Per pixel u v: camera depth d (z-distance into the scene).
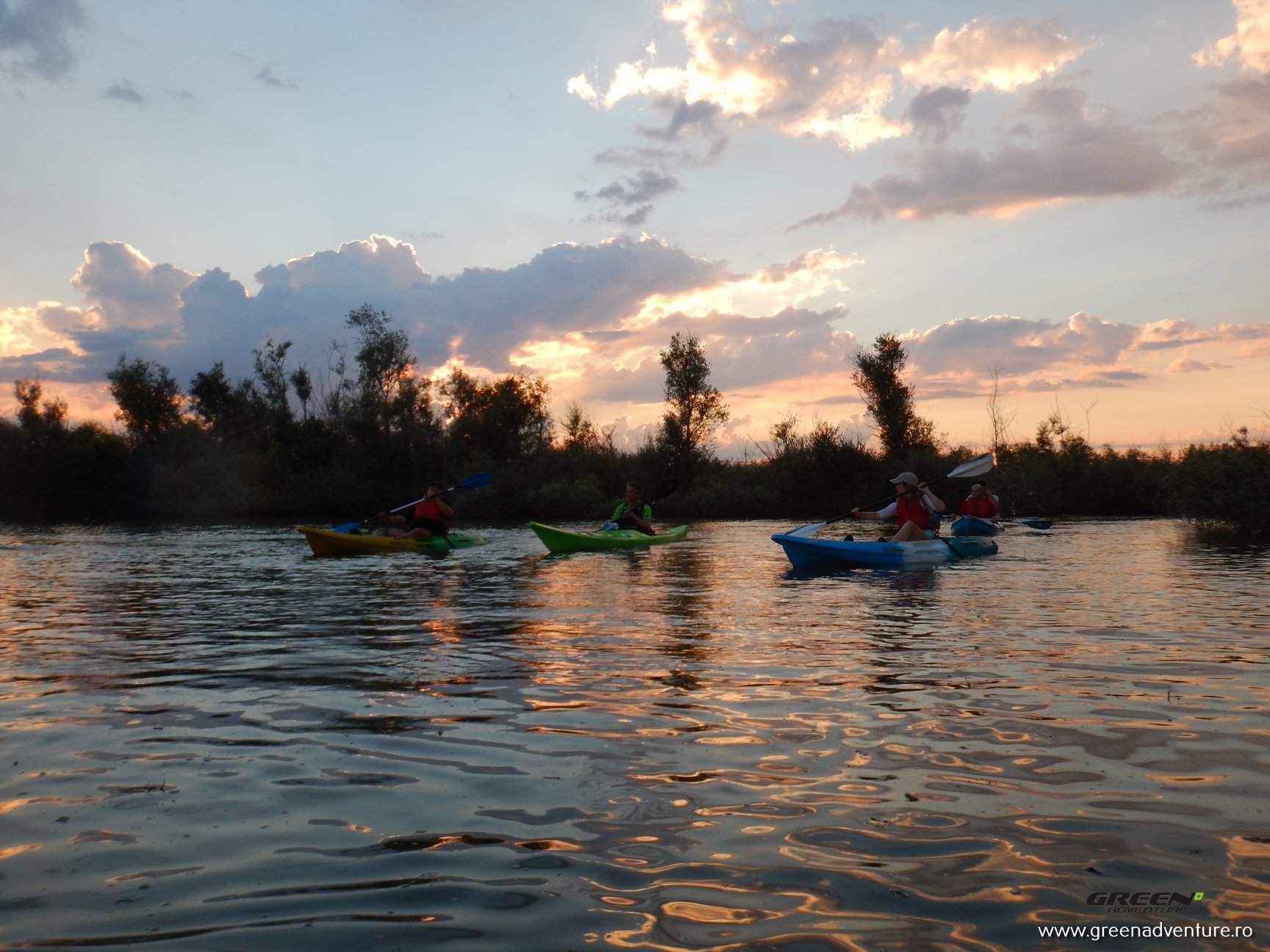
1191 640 5.71
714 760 3.23
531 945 1.96
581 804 2.81
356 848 2.49
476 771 3.14
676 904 2.14
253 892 2.22
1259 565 11.12
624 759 3.26
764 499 33.72
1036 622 6.52
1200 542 15.34
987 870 2.31
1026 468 31.09
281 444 39.41
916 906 2.12
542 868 2.34
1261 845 2.44
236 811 2.78
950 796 2.85
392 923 2.06
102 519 34.59
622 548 15.54
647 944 1.96
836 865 2.35
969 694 4.23
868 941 1.96
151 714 4.00
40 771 3.18
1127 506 31.75
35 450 39.56
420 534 15.36
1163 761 3.19
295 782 3.04
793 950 1.93
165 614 7.38
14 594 9.01
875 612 7.16
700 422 35.78
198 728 3.75
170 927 2.04
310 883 2.27
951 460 33.03
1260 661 5.01
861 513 12.98
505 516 34.94
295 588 9.34
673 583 9.55
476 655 5.36
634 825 2.63
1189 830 2.55
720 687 4.43
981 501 18.59
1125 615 6.87
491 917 2.08
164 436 42.66
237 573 11.18
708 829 2.60
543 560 12.75
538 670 4.89
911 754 3.30
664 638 5.95
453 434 41.00
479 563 12.34
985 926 2.02
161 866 2.38
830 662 5.05
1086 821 2.63
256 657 5.36
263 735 3.64
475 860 2.40
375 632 6.33
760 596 8.32
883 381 34.84
